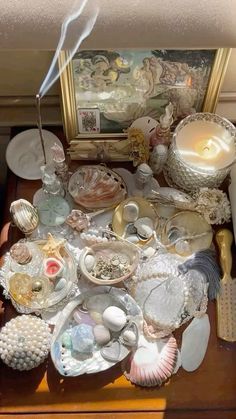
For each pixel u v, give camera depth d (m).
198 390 0.69
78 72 0.70
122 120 0.78
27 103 0.81
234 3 0.57
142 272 0.73
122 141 0.79
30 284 0.72
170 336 0.71
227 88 0.80
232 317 0.72
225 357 0.71
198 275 0.73
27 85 0.79
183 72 0.71
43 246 0.74
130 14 0.57
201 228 0.76
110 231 0.74
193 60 0.70
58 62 0.67
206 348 0.71
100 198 0.77
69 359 0.69
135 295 0.72
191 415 0.68
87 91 0.73
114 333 0.70
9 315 0.72
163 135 0.76
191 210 0.76
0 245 0.76
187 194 0.78
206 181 0.76
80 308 0.71
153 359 0.69
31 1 0.56
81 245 0.75
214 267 0.74
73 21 0.57
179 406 0.68
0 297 0.72
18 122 0.82
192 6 0.57
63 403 0.68
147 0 0.56
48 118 0.82
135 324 0.70
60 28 0.57
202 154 0.76
